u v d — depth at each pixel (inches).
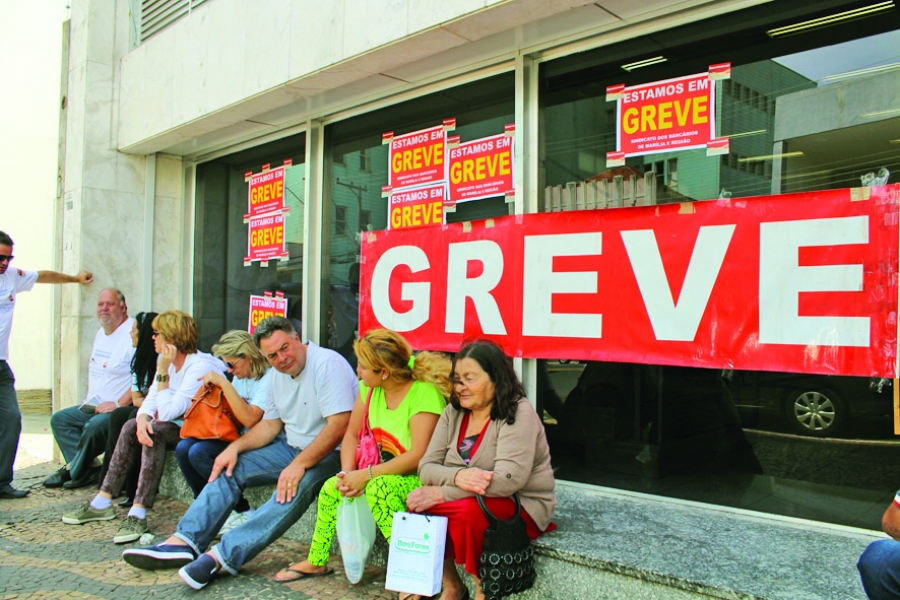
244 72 182.4
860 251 106.1
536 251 141.5
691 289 122.3
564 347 137.1
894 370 102.7
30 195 422.9
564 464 140.2
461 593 111.3
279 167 210.1
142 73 222.4
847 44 110.6
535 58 146.3
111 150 232.4
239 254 224.8
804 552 102.3
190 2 208.1
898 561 74.0
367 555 118.7
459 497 102.9
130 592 121.2
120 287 233.6
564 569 104.7
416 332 164.4
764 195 115.7
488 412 109.0
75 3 236.2
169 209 246.1
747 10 120.1
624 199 133.7
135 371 175.5
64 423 196.2
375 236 175.3
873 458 105.9
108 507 162.2
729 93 122.0
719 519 118.1
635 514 121.7
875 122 107.3
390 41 144.7
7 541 147.9
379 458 121.6
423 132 169.3
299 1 166.1
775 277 113.7
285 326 133.6
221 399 147.9
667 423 127.7
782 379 114.8
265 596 118.7
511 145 150.8
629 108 133.6
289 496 127.3
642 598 97.6
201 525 130.3
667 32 129.2
